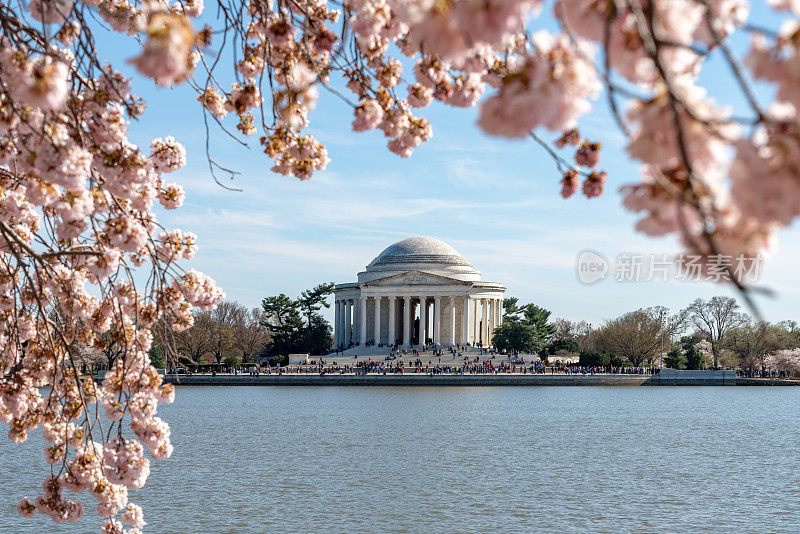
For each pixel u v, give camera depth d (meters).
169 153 17.44
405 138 13.84
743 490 46.16
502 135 5.12
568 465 54.56
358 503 42.53
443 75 13.02
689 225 5.04
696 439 69.75
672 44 4.70
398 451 60.97
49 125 11.23
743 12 5.51
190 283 16.75
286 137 14.31
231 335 183.75
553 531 36.91
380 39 13.27
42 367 17.45
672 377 165.75
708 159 4.75
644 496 44.41
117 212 14.95
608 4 4.84
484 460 56.59
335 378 154.38
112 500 16.56
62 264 18.45
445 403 109.94
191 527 37.50
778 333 190.75
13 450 58.19
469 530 37.16
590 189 10.48
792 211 4.46
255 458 57.22
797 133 4.46
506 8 5.04
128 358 16.59
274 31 12.50
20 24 11.77
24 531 36.25
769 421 87.38
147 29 6.15
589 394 134.25
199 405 106.75
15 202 15.61
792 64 4.59
